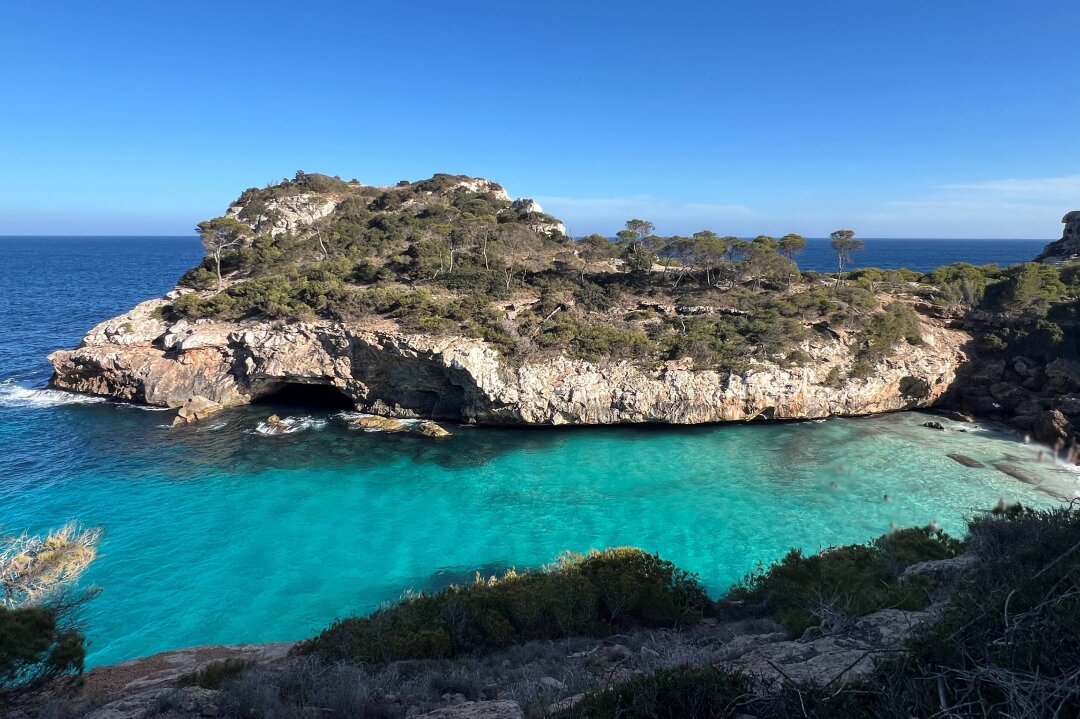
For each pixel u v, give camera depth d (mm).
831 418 51406
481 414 49906
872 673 7578
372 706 10883
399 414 52344
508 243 79000
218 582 26594
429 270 64688
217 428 48062
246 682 11844
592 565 21125
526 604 17703
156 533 30922
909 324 54906
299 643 18484
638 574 20203
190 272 67750
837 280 66062
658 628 18109
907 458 41625
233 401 53562
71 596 22828
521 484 38531
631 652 14273
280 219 85812
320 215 90688
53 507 33344
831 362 51500
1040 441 44844
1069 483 36812
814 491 36625
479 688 12203
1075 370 47500
